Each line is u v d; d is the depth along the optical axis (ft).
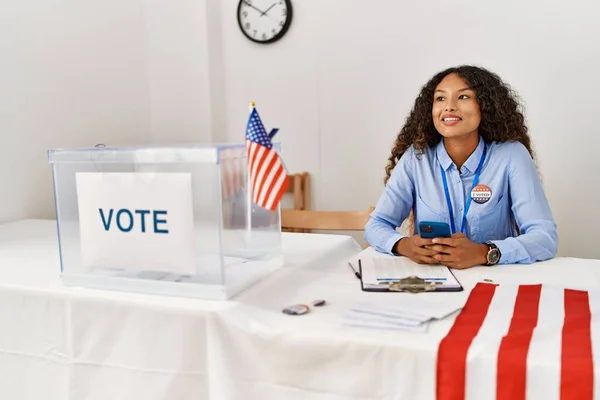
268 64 9.14
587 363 2.35
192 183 3.14
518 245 4.17
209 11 8.98
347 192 8.98
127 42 8.72
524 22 7.64
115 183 3.30
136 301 3.21
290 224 6.28
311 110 9.00
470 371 2.50
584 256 7.77
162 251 3.25
